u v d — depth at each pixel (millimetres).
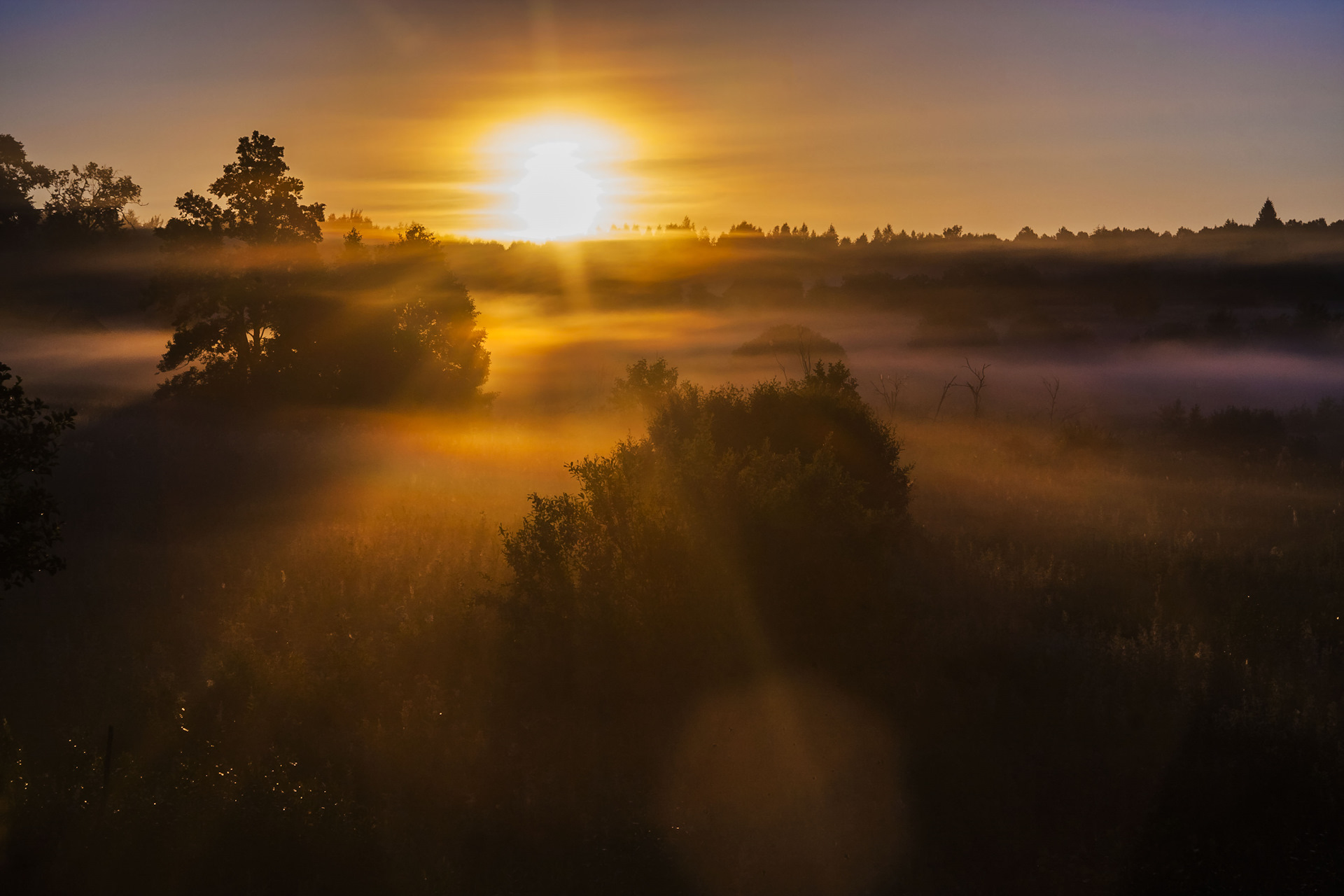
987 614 12211
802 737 8875
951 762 8547
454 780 8289
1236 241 196375
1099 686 9961
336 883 6672
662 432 15766
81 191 99062
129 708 9750
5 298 76500
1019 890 7062
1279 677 10391
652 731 9102
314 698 9688
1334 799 7902
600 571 10570
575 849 7418
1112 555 16062
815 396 16219
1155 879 7109
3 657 11234
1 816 6969
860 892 7062
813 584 10039
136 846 6789
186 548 15859
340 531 16797
